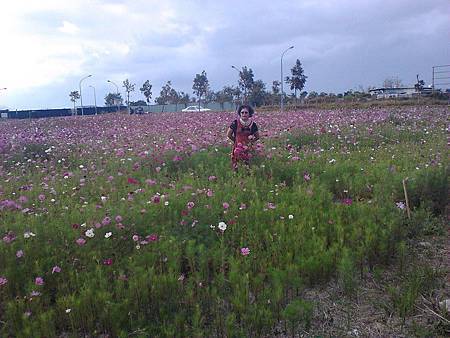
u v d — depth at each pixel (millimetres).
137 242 4773
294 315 3523
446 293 4215
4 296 3832
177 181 7785
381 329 3719
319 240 4715
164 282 3859
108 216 5172
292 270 4094
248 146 8516
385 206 5715
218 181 7367
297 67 61594
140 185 7535
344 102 50062
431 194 6469
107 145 12344
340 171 7961
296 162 8602
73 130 19391
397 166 8297
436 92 50031
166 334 3336
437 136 12711
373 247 4719
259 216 5523
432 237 5582
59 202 6324
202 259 4363
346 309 3998
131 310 3621
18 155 10977
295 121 19562
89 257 4375
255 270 4332
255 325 3523
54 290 4086
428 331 3607
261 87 65750
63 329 3645
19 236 4613
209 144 11352
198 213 5461
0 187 7152
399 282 4438
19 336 3277
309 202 6070
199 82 73688
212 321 3723
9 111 66000
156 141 12594
